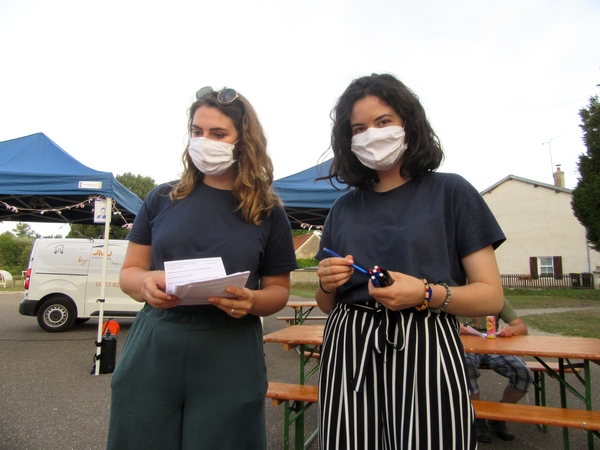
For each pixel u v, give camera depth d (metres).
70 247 8.07
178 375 1.42
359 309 1.31
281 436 3.15
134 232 1.70
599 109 13.97
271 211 1.71
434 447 1.11
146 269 1.69
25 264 33.28
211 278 1.29
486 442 3.07
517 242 24.69
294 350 6.43
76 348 6.34
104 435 3.05
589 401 2.70
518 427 3.41
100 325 4.89
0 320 9.66
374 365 1.23
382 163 1.38
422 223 1.27
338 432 1.23
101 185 4.86
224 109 1.62
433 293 1.14
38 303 7.91
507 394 3.24
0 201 6.84
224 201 1.62
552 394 4.29
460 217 1.29
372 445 1.20
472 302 1.18
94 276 7.98
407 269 1.24
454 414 1.13
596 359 2.60
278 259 1.75
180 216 1.57
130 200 6.26
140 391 1.40
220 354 1.45
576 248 23.11
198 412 1.41
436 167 1.42
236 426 1.42
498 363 3.25
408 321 1.21
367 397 1.22
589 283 21.66
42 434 3.06
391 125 1.40
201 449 1.38
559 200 23.75
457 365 1.19
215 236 1.54
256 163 1.64
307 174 6.90
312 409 3.85
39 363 5.36
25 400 3.86
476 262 1.27
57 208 6.95
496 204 25.48
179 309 1.46
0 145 5.68
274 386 2.96
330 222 1.59
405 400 1.16
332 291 1.42
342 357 1.28
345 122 1.51
